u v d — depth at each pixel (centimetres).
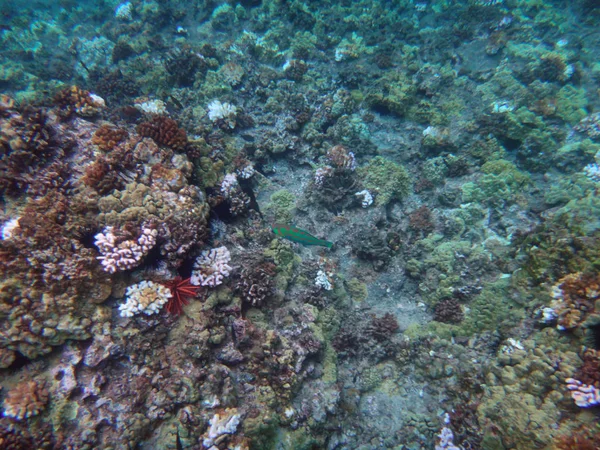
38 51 404
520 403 139
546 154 242
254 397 142
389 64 324
